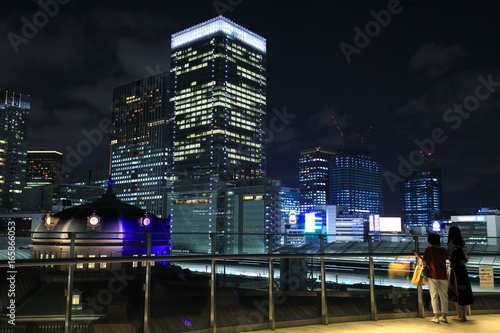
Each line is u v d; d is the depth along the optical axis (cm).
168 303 946
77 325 1030
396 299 1077
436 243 1053
